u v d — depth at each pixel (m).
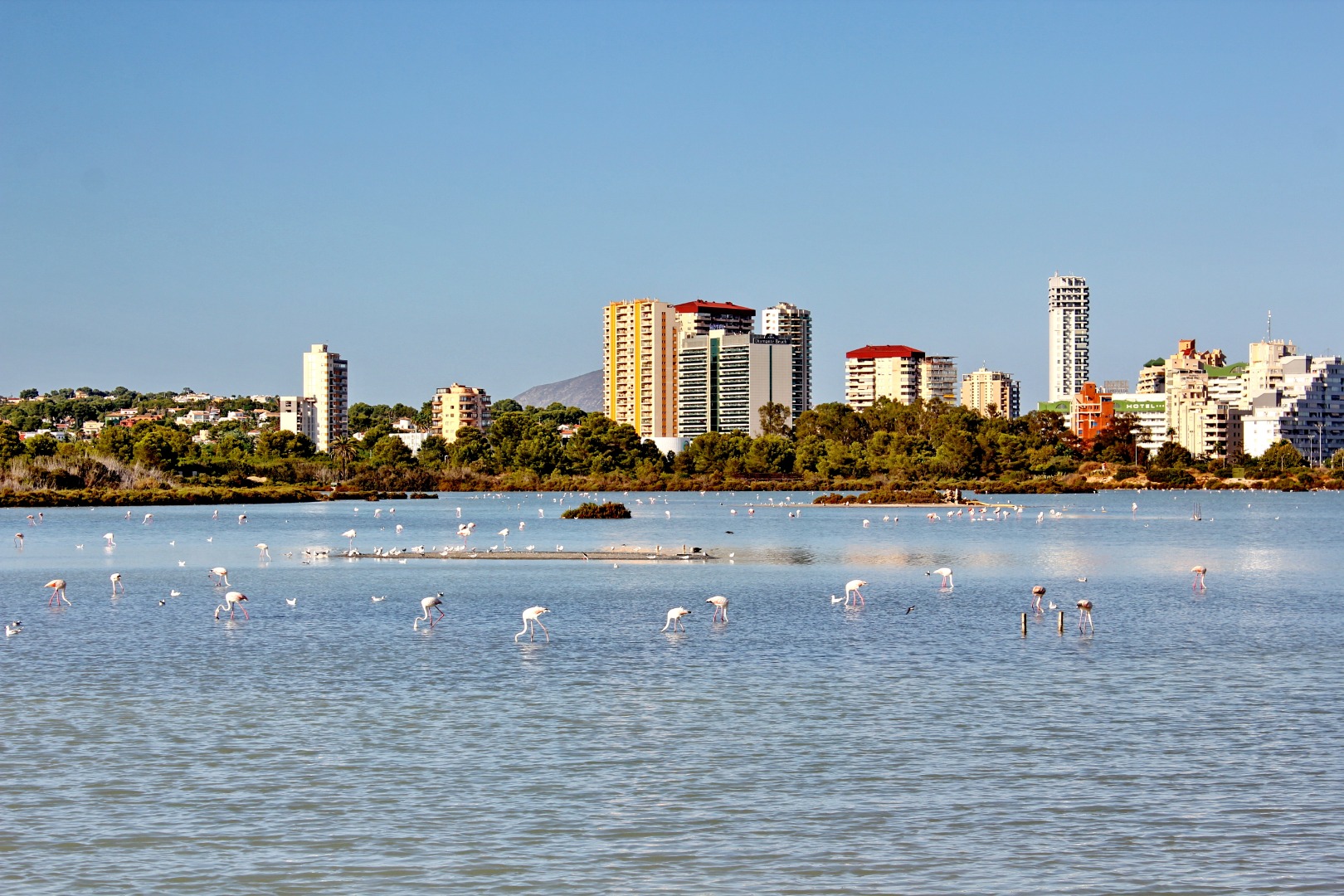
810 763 53.59
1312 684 69.50
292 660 77.56
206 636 87.69
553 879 41.19
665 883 40.84
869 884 40.72
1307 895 39.69
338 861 42.69
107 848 43.91
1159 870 41.69
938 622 94.75
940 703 64.81
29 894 40.06
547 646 82.88
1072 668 74.50
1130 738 57.50
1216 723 60.09
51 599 112.44
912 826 45.84
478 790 50.16
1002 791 49.75
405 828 45.75
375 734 58.50
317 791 49.94
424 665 75.75
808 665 75.50
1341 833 44.97
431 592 116.38
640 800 48.84
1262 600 110.94
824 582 127.69
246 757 54.69
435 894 40.09
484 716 62.12
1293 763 53.19
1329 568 145.12
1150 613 100.94
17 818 46.91
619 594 115.00
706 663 76.38
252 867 42.22
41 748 56.12
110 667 75.38
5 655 80.06
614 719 61.34
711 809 47.78
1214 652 80.12
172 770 52.81
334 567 144.75
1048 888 40.38
